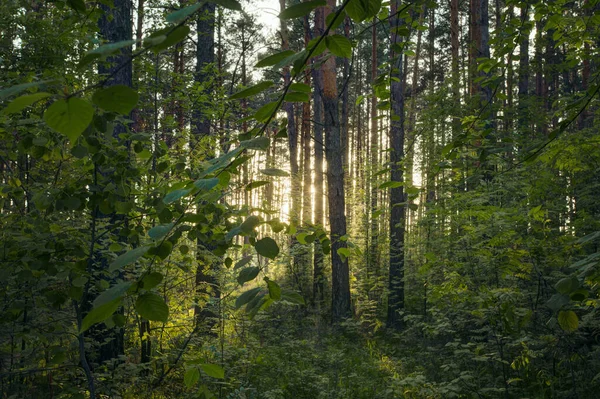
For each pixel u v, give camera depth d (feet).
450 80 28.71
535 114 25.27
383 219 50.11
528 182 19.45
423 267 21.02
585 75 34.60
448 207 21.54
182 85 25.18
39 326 10.50
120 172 9.95
